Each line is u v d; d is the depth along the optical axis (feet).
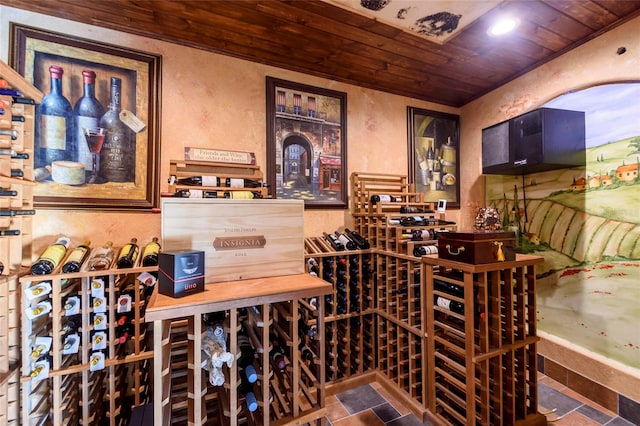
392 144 7.38
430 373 4.76
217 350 2.63
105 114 4.75
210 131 5.47
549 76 5.99
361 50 5.62
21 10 4.31
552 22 4.83
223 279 2.92
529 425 4.42
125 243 4.86
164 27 4.88
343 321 5.93
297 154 6.23
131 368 4.55
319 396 3.07
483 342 4.05
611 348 4.99
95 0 4.21
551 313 5.95
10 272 3.64
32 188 4.20
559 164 5.33
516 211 6.74
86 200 4.62
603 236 5.14
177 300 2.38
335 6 4.39
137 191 4.93
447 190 8.05
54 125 4.44
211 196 4.75
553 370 5.82
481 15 4.63
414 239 5.43
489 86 7.21
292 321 2.96
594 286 5.25
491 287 4.30
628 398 4.69
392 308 5.74
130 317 4.21
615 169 4.97
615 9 4.54
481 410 4.04
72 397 3.96
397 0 4.25
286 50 5.60
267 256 3.12
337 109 6.67
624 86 4.85
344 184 6.71
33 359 3.49
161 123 5.10
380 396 5.44
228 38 5.21
